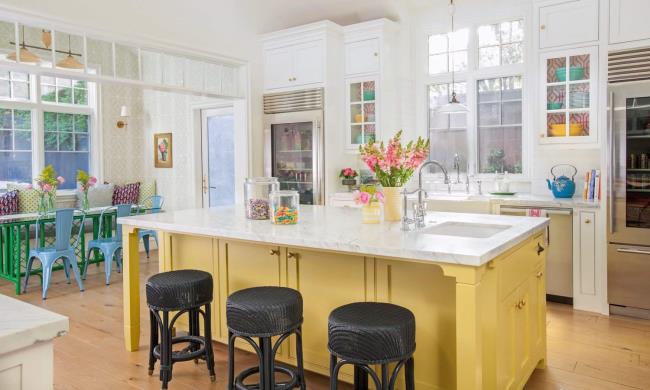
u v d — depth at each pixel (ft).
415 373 7.93
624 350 10.70
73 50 22.31
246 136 18.49
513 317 7.99
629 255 12.73
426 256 6.57
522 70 16.26
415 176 18.35
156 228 10.11
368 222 9.42
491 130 17.10
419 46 18.25
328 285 8.84
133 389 9.11
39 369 3.23
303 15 18.88
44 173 17.60
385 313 6.79
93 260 19.07
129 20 14.56
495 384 7.13
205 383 9.33
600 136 13.64
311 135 17.67
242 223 9.68
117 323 12.92
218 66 19.47
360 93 17.78
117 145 24.70
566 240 13.78
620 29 12.84
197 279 9.02
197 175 22.76
